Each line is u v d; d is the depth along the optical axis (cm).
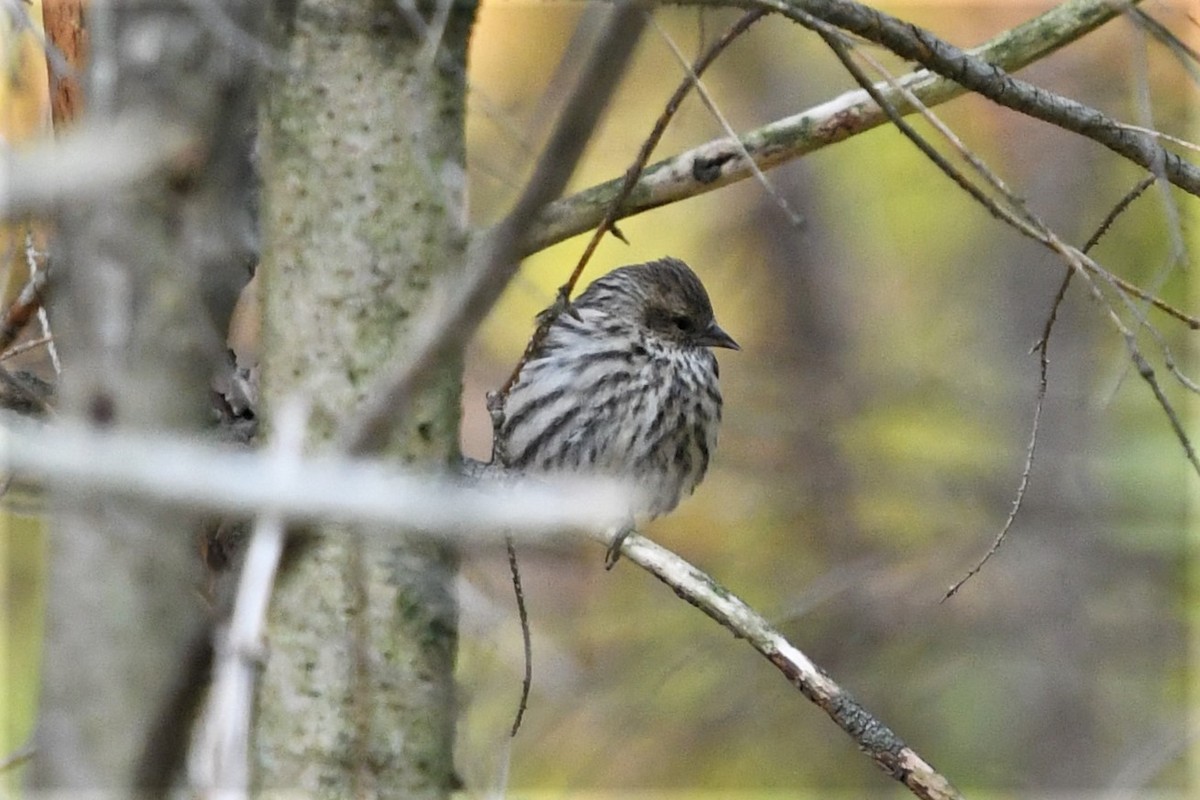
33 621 1364
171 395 501
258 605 476
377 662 654
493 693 958
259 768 654
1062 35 866
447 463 650
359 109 658
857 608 1780
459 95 674
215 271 511
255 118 702
